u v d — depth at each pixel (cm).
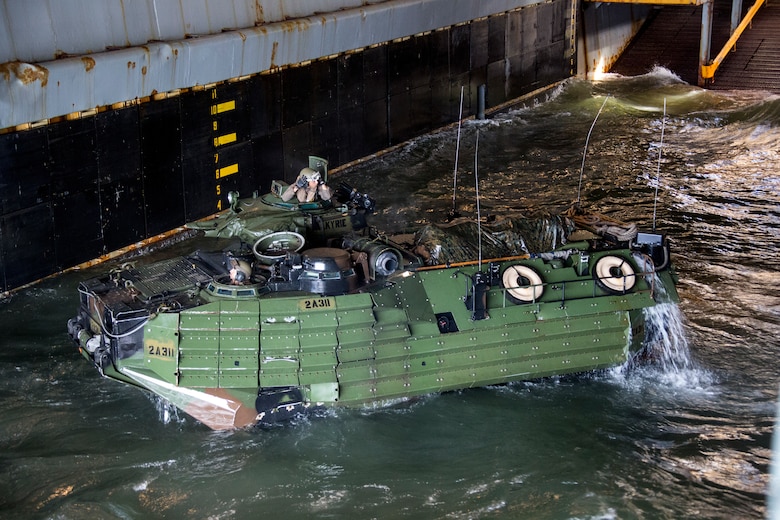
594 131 2466
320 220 1215
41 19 1446
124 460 1064
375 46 2148
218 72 1745
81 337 1127
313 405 1098
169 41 1644
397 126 2289
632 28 3222
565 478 1027
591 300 1181
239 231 1207
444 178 2106
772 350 1322
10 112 1403
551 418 1145
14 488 1015
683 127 2484
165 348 1046
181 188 1745
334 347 1070
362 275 1135
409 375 1107
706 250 1684
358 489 1010
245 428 1116
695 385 1226
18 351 1316
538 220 1300
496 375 1148
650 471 1040
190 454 1074
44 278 1541
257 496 1000
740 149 2291
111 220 1627
